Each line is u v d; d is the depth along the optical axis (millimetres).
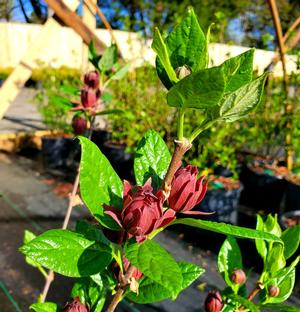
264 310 2186
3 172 5301
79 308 749
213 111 557
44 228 3711
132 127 4676
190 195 594
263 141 4395
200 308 2578
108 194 653
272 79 4074
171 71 529
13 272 2902
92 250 657
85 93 1449
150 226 574
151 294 694
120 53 2580
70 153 5613
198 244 3498
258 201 4574
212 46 4285
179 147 564
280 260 962
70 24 2178
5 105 2273
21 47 16156
